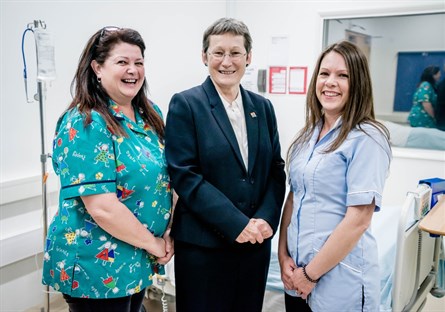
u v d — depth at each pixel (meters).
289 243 1.51
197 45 3.61
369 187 1.28
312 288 1.40
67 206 1.34
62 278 1.34
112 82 1.38
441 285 2.38
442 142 3.05
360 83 1.34
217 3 3.72
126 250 1.38
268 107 1.60
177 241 1.48
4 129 2.24
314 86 1.49
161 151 1.51
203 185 1.37
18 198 2.30
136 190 1.36
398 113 3.19
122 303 1.40
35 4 2.33
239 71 1.44
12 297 2.35
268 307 1.97
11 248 2.27
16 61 2.27
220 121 1.42
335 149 1.35
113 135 1.33
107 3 2.77
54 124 2.53
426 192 1.90
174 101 1.44
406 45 3.08
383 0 3.07
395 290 1.68
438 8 2.91
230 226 1.35
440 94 3.02
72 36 2.57
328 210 1.37
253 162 1.47
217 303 1.47
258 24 3.60
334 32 3.34
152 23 3.13
